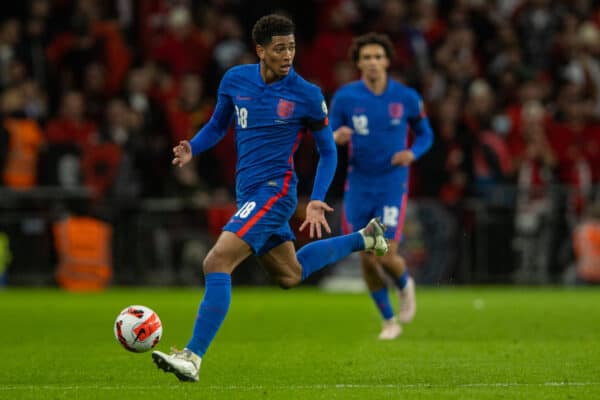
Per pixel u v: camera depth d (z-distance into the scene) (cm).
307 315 4691
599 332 3831
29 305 5219
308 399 2241
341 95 3831
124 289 6469
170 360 2342
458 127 6812
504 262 6681
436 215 6556
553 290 6500
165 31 7638
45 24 7275
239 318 4531
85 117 6925
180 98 6869
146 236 6506
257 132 2602
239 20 7931
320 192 2622
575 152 7162
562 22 8188
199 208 6525
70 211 6456
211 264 2486
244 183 2605
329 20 8025
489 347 3297
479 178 6675
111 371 2739
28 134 6462
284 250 2642
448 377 2597
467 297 5841
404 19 7838
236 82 2652
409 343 3453
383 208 3778
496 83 7681
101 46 7156
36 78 7050
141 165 6538
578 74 7881
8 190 6372
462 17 7938
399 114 3794
